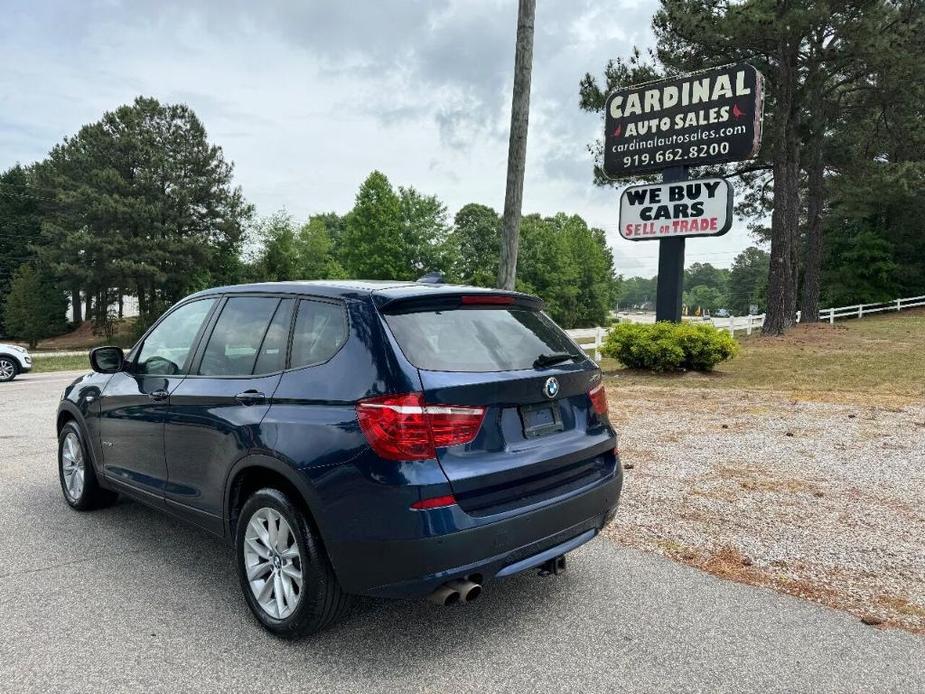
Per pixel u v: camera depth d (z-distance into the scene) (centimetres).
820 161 2975
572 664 302
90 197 4512
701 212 1473
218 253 4975
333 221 9812
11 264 6397
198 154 4866
